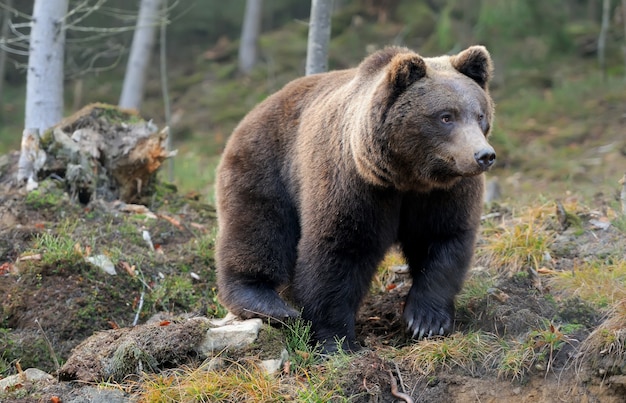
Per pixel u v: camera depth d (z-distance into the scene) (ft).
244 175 36.76
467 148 28.58
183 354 31.14
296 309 35.88
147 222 44.24
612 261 37.14
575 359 30.99
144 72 88.84
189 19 139.23
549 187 68.23
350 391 29.96
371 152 30.53
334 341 32.76
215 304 39.34
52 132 45.75
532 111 92.68
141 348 30.91
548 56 101.91
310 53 50.14
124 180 47.01
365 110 30.76
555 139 84.38
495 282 36.73
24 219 42.45
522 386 30.86
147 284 39.17
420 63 29.99
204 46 138.92
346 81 35.14
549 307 34.27
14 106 117.91
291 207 36.17
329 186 32.30
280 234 36.06
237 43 133.49
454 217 32.71
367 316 37.40
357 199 31.71
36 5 49.70
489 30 99.04
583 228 41.09
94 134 46.16
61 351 35.24
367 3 126.52
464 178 31.94
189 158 90.33
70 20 109.60
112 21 122.42
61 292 36.91
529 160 79.56
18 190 45.65
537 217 42.78
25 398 29.35
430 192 32.17
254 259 35.55
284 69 121.49
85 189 45.01
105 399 29.19
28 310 36.17
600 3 129.08
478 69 31.40
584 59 106.52
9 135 106.42
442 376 31.14
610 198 46.19
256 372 30.07
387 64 32.48
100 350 31.27
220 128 107.76
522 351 31.35
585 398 30.35
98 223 43.06
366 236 32.19
